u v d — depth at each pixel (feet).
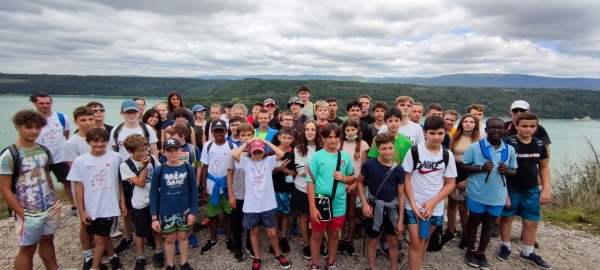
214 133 11.63
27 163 8.57
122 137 11.87
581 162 19.81
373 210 9.50
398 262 10.67
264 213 10.23
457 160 11.91
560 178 18.83
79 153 11.26
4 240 12.16
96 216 9.51
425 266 10.51
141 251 10.19
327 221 9.50
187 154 12.10
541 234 13.16
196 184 10.21
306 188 10.63
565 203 17.24
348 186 10.82
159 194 9.70
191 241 11.59
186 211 9.85
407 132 12.65
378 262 10.71
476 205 10.22
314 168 9.91
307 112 18.81
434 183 9.33
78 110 11.29
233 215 10.85
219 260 10.75
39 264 10.48
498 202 9.93
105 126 14.65
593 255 11.32
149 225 10.18
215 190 11.21
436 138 9.14
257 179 10.34
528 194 10.48
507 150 9.99
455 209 12.12
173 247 9.89
